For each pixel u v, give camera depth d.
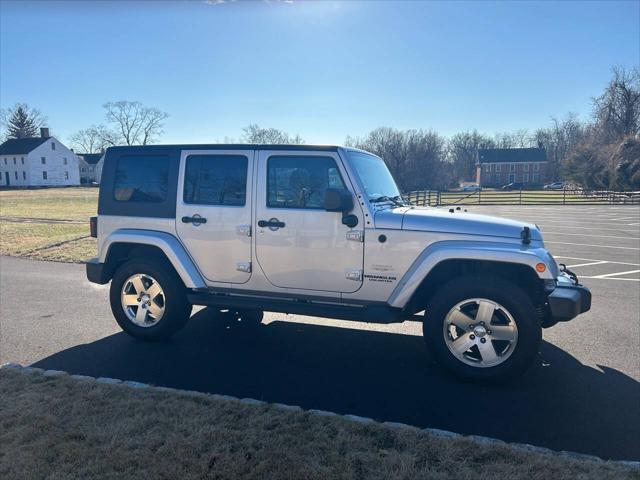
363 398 3.90
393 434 3.18
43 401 3.62
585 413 3.66
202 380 4.23
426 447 3.04
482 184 99.50
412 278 4.25
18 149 85.00
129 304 5.25
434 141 66.75
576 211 28.41
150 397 3.69
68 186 84.88
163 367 4.53
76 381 3.99
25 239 13.70
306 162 4.57
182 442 3.05
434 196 39.84
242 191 4.76
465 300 4.16
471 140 111.75
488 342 4.13
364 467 2.82
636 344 5.24
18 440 3.07
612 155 47.44
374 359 4.79
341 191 4.25
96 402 3.60
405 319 4.66
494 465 2.85
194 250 4.95
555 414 3.64
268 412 3.46
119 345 5.13
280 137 67.38
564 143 96.19
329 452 2.96
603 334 5.58
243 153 4.75
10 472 2.74
